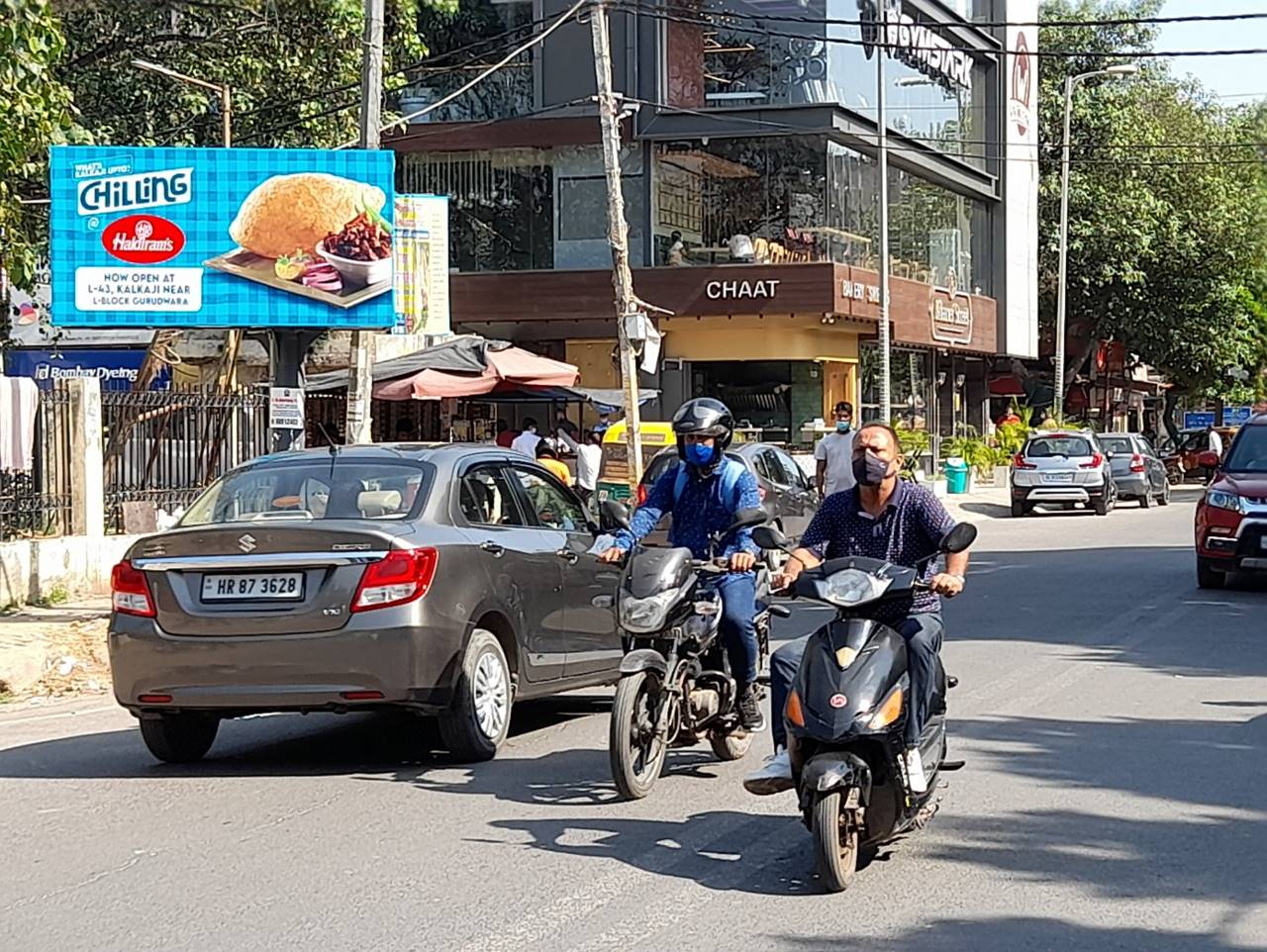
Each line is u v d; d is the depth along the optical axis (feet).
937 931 18.78
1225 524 53.72
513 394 82.79
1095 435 117.39
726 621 27.09
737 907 19.83
